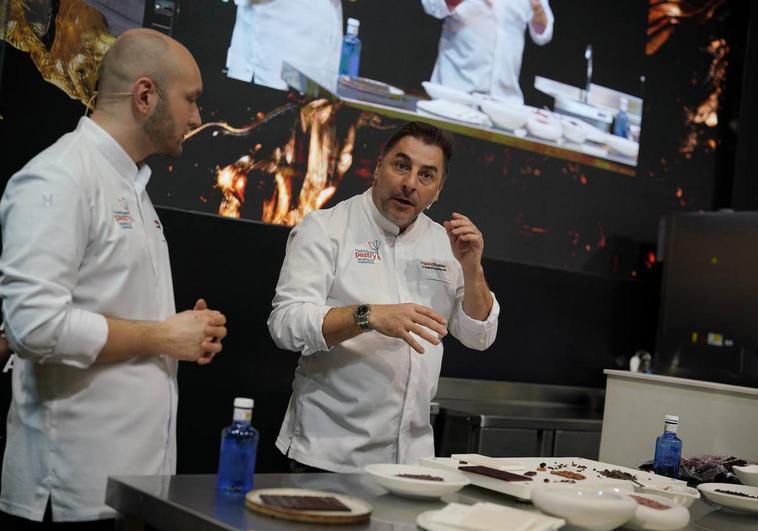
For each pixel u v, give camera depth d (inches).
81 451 58.8
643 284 163.3
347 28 127.2
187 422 114.7
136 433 60.7
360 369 74.3
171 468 64.8
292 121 122.2
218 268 117.0
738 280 142.2
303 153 123.3
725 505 62.9
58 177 56.4
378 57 130.4
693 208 169.9
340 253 76.7
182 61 62.0
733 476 78.2
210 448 116.5
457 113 139.0
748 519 62.1
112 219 59.8
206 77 114.6
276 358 121.7
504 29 143.8
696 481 78.4
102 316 57.2
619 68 159.3
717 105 172.9
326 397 75.1
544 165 149.7
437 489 53.3
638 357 156.5
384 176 76.2
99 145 60.5
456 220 77.3
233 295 118.3
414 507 53.1
